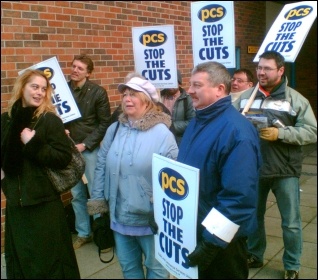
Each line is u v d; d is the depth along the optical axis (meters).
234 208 2.48
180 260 2.71
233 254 2.68
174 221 2.72
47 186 3.21
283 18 4.20
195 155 2.64
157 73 4.74
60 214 3.30
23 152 3.10
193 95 2.69
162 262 2.88
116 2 6.15
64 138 3.21
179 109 5.03
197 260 2.54
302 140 3.68
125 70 6.34
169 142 3.06
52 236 3.24
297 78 12.04
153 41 4.70
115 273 4.17
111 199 3.15
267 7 10.31
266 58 3.72
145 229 3.09
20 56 4.91
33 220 3.20
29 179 3.15
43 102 3.23
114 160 3.12
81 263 4.39
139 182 3.03
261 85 3.80
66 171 3.29
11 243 3.29
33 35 5.05
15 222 3.23
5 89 4.77
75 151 3.35
